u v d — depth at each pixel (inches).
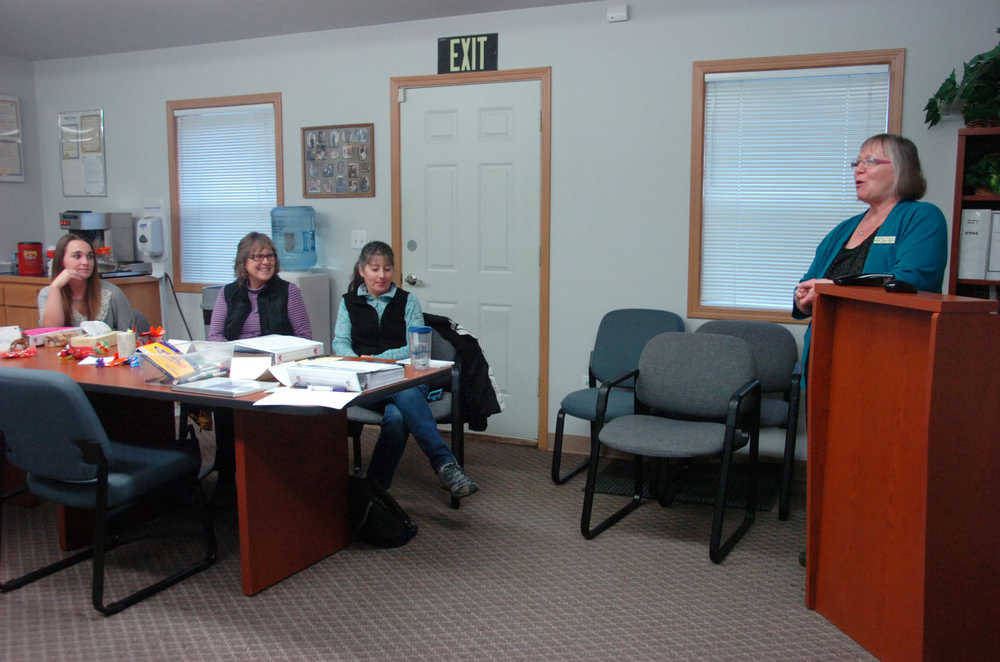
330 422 105.7
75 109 203.2
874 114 134.9
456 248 165.2
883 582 76.9
